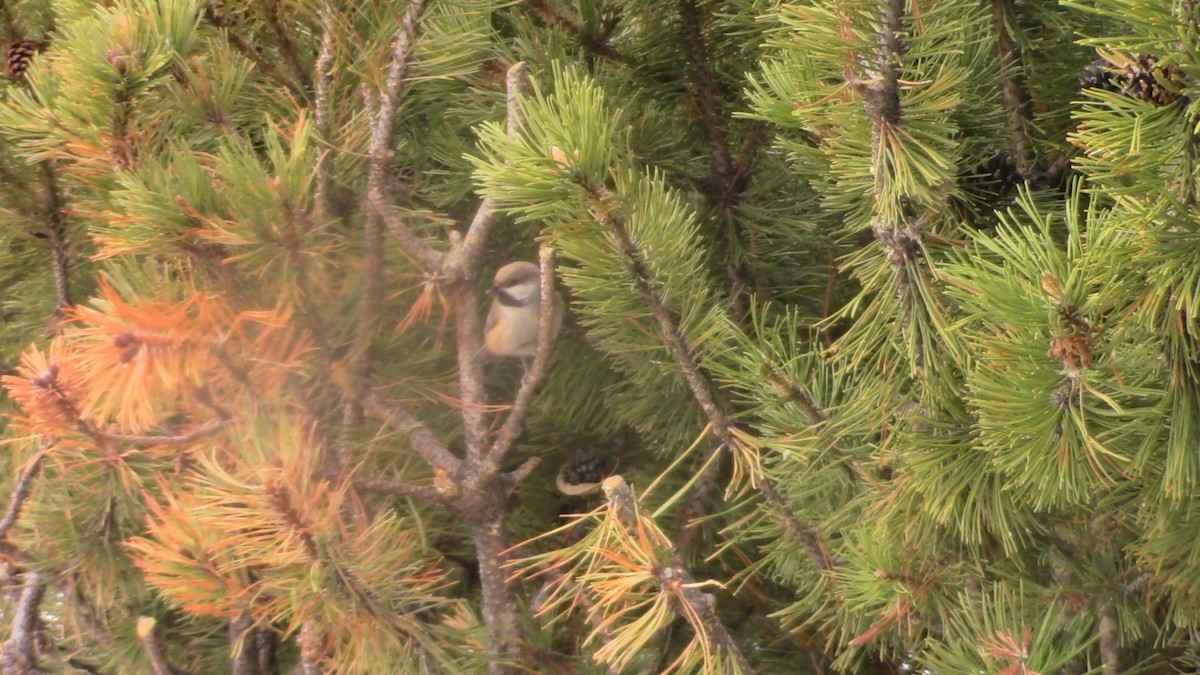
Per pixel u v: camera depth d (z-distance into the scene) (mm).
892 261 3873
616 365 5883
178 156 4402
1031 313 3023
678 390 5820
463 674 4445
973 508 4156
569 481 6770
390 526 4582
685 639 6688
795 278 6418
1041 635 4008
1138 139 2658
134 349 4109
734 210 6328
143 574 6133
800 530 4742
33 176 5816
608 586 3830
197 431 4445
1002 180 4758
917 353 3988
